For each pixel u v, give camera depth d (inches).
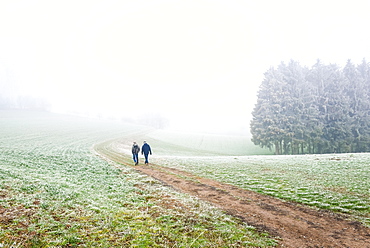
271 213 408.8
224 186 595.5
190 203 434.0
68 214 332.8
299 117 2233.0
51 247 239.3
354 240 313.4
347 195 497.0
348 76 2383.1
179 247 257.9
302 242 301.4
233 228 325.7
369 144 2126.0
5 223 285.0
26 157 908.6
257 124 2329.0
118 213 351.9
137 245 255.9
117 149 1622.8
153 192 503.2
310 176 681.0
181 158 1148.5
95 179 601.9
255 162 972.6
